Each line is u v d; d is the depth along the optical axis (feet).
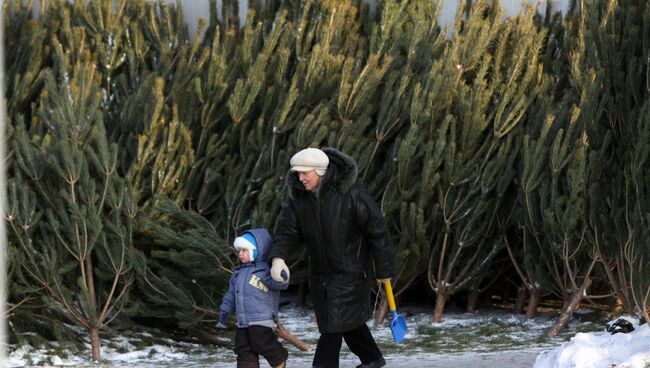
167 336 56.59
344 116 58.65
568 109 58.23
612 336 40.88
